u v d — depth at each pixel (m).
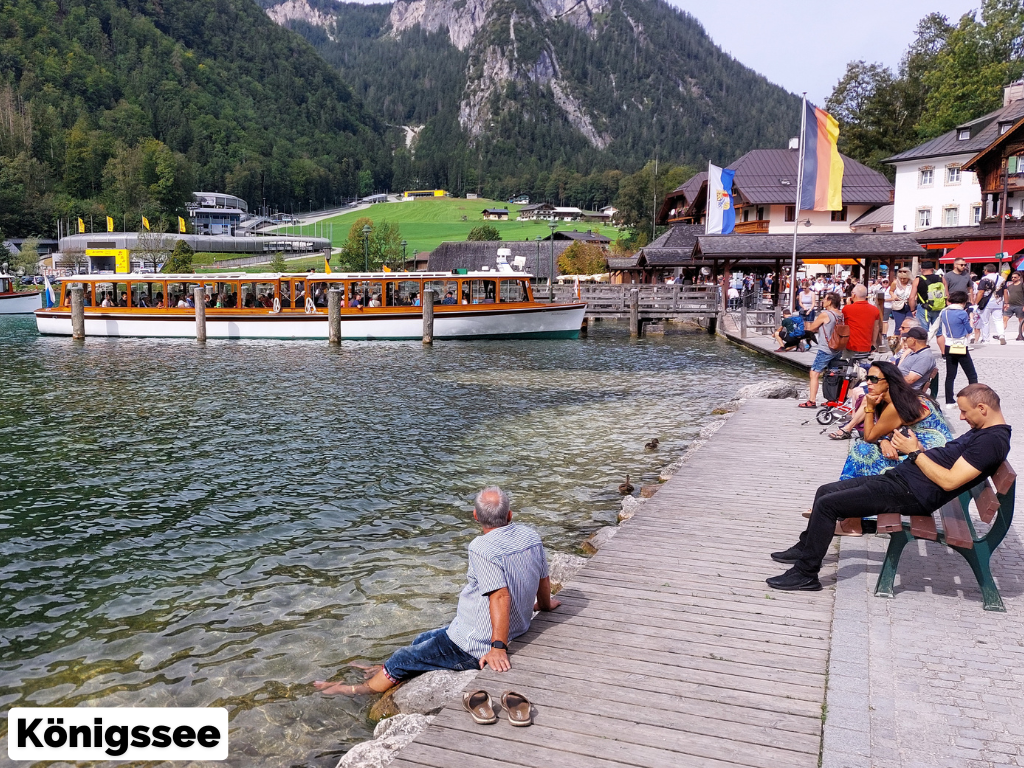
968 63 73.31
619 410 18.78
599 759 4.08
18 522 10.50
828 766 3.93
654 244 64.50
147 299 41.50
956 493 5.73
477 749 4.20
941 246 52.81
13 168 196.88
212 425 16.92
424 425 16.86
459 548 9.34
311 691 6.01
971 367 14.28
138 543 9.65
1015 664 4.95
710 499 9.32
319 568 8.74
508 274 39.31
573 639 5.51
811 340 26.97
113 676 6.43
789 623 5.73
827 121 29.05
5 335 43.66
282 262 130.75
